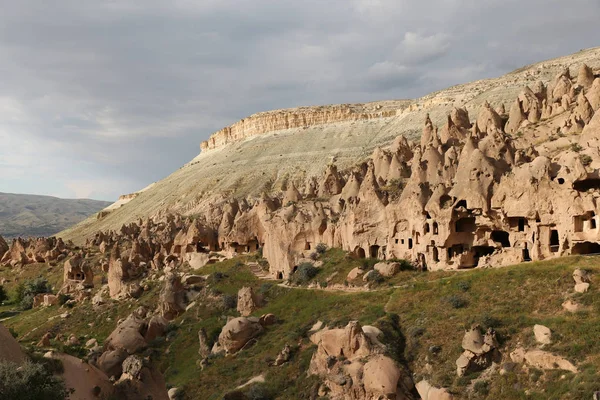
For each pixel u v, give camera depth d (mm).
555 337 52281
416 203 82875
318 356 63000
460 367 54219
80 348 83000
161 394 52906
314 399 58594
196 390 69250
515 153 81375
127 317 96750
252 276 103375
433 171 88875
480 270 71938
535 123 95562
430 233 80500
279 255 101250
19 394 37469
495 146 82375
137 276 121125
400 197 88062
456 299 65062
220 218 141375
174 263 124000
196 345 85312
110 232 194625
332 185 123312
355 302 75625
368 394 55156
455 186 80250
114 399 49156
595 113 76562
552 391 47375
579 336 51219
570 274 60875
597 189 65188
